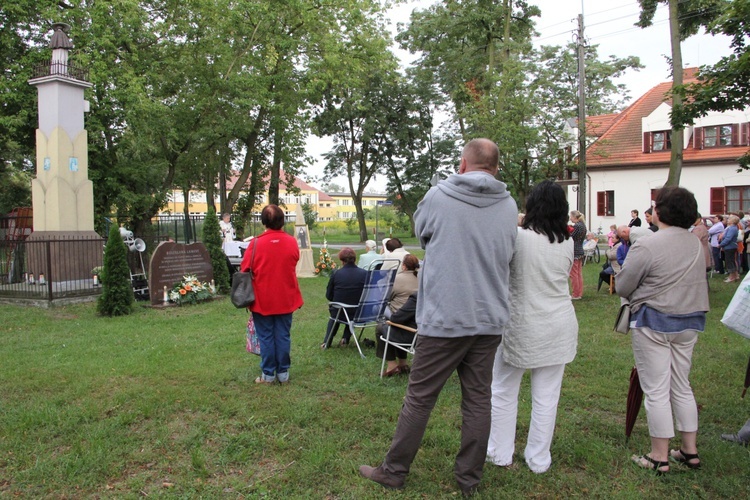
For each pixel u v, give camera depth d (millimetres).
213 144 20656
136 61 16484
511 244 2961
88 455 3402
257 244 4840
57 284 10898
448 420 4066
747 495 2977
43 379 5047
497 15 23656
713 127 27969
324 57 19938
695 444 3332
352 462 3334
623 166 30141
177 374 5246
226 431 3848
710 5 16125
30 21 15578
